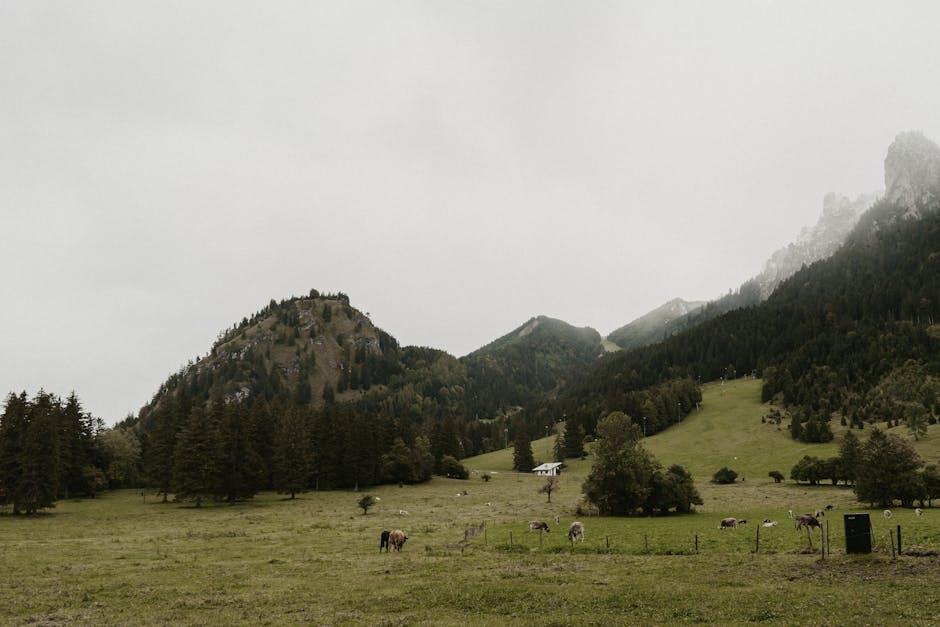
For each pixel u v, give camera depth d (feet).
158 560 143.23
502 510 291.58
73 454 379.96
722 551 138.00
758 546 141.08
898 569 95.25
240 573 122.31
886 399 563.48
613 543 160.66
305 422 479.00
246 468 351.87
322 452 452.35
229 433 351.46
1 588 109.09
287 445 403.13
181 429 409.08
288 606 90.22
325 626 76.59
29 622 83.66
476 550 155.22
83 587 109.19
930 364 609.42
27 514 290.15
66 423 374.84
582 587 96.89
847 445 376.48
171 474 359.87
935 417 501.97
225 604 93.20
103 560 143.95
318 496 397.80
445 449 592.60
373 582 108.88
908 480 241.96
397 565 128.67
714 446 572.92
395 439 503.61
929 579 86.94
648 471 262.06
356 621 79.10
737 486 400.67
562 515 262.88
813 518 160.15
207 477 331.36
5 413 295.48
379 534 196.95
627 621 73.67
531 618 77.87
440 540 179.93
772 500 301.22
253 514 288.30
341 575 117.70
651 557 133.39
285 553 153.69
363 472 457.68
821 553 118.11
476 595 93.15
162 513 297.12
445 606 87.61
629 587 94.68
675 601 83.25
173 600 97.04
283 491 413.39
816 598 79.77
